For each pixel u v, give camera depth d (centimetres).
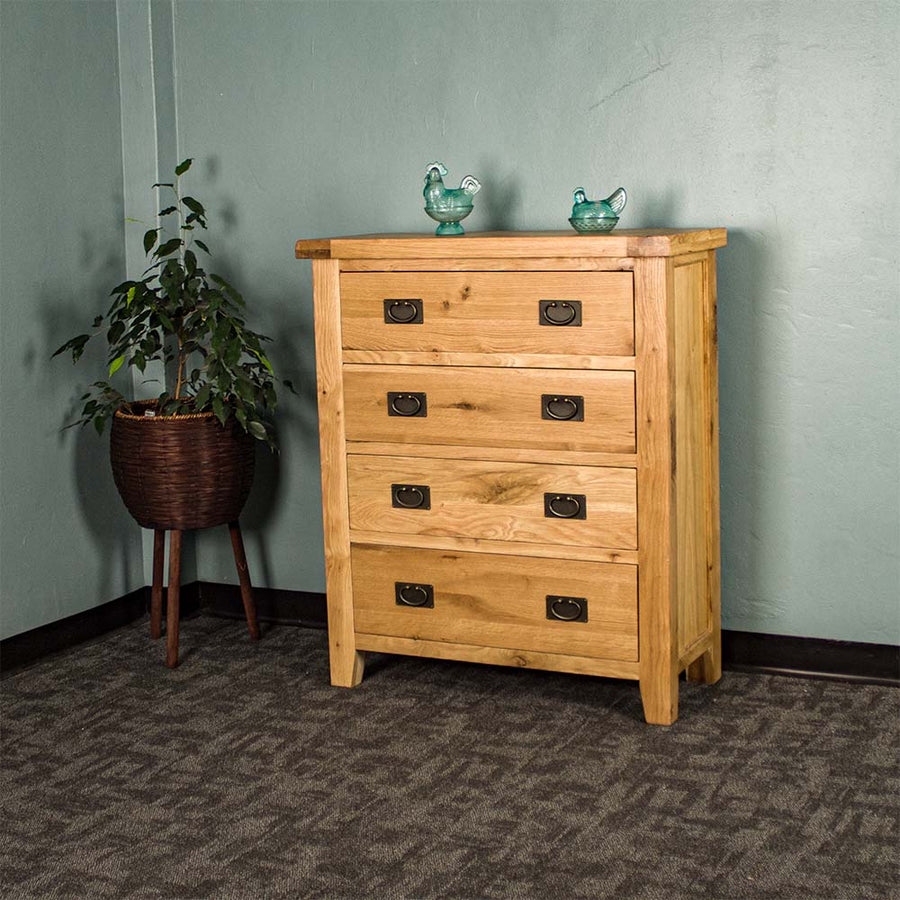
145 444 325
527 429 288
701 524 304
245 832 243
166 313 333
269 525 371
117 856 235
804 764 265
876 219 298
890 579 309
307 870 228
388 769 268
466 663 330
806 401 310
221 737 288
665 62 310
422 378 296
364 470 306
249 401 321
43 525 345
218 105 357
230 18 352
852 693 305
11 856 237
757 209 307
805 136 300
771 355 311
